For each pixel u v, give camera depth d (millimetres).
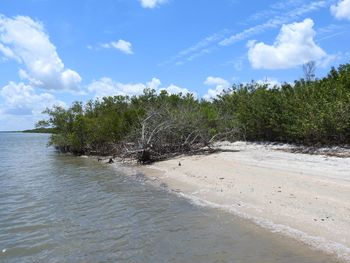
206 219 11539
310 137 23812
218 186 15641
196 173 19062
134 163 26797
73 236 10719
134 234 10625
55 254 9406
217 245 9328
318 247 8578
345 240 8711
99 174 23219
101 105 41562
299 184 13977
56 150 48875
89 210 13711
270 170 17219
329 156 19625
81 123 38656
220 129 28547
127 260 8789
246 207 12250
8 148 61406
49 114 41344
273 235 9617
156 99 36094
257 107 29219
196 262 8414
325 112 21922
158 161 25594
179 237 10117
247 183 15359
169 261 8570
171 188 16672
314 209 11000
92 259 8969
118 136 33781
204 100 35344
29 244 10195
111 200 15195
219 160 21984
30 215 13273
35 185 20000
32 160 36094
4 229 11609
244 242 9367
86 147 39750
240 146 28516
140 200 14836
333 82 24375
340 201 11367
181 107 28031
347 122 21172
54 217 12883
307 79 29375
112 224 11734
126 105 38281
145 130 26406
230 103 35250
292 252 8508
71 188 18594
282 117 26609
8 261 9078
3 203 15367
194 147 27578
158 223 11531
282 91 28453
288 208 11453
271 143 28047
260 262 8156
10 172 26312
